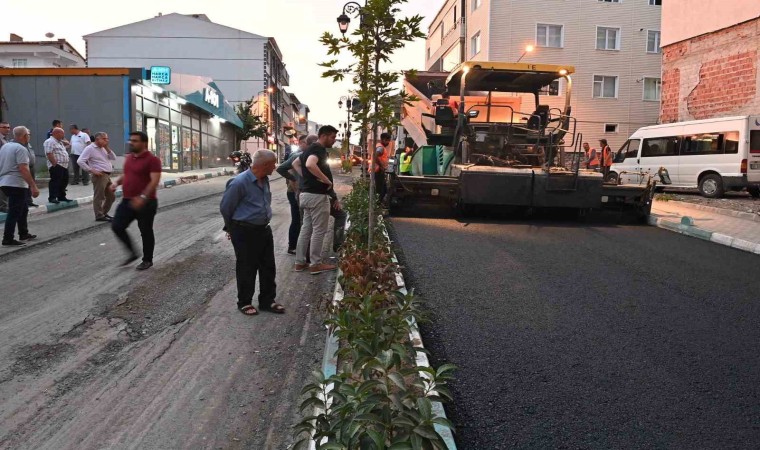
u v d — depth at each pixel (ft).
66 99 69.82
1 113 70.08
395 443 7.43
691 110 69.00
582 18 103.14
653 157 61.21
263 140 161.27
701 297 19.34
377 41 16.14
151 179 22.72
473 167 35.45
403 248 26.37
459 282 20.74
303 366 14.24
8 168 26.73
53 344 15.31
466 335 15.34
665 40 72.84
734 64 62.80
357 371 10.03
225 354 14.93
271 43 180.04
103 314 17.72
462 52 117.08
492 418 10.92
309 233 23.40
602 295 19.43
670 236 32.24
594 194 35.09
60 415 11.69
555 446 9.98
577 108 104.42
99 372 13.73
